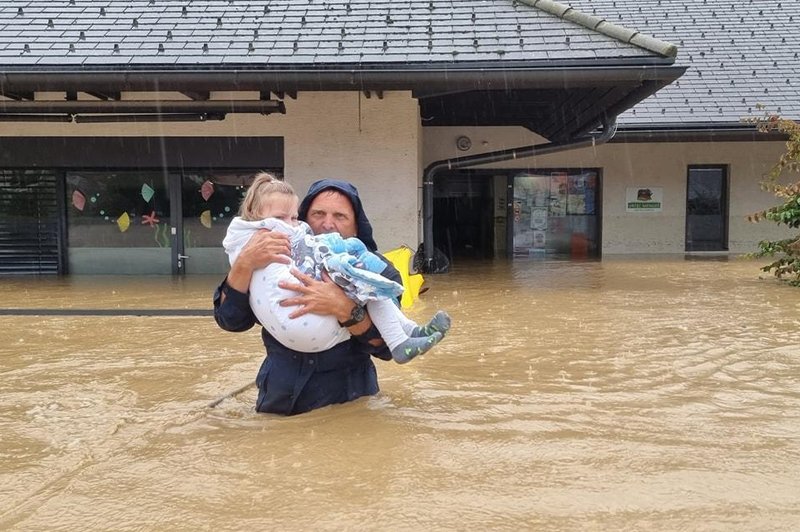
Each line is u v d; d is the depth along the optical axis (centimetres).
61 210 1173
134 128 1098
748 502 245
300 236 338
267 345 357
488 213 1720
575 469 276
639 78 870
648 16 1814
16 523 235
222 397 396
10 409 375
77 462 292
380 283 325
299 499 250
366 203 1077
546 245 1653
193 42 964
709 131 1432
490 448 300
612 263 1363
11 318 709
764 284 965
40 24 1027
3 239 1178
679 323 635
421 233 1220
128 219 1177
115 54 933
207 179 1164
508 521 231
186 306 784
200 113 1058
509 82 890
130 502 250
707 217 1642
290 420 345
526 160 1612
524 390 400
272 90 927
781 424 334
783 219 916
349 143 1072
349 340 358
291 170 1084
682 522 230
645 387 406
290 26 1010
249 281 338
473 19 1005
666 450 298
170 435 325
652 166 1605
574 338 566
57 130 1106
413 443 307
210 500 250
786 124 908
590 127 1313
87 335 609
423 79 894
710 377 429
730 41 1700
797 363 467
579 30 954
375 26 1003
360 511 239
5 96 1032
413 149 1066
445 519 233
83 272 1186
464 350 520
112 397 399
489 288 945
